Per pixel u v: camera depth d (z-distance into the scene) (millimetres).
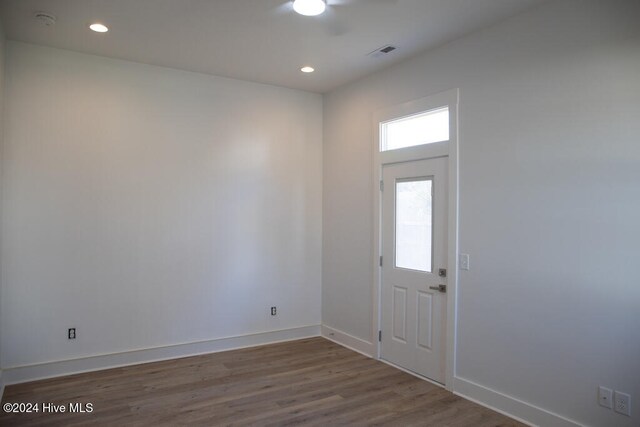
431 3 2877
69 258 3754
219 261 4488
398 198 4074
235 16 3100
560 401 2750
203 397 3312
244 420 2943
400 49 3697
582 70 2658
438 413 3082
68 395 3307
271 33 3389
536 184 2900
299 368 3996
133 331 4039
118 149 3973
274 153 4828
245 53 3826
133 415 2990
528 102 2953
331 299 4965
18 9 2979
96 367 3861
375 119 4320
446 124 3609
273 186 4816
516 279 3016
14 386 3465
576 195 2684
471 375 3324
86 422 2879
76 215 3785
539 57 2889
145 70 4105
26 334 3578
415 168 3879
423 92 3777
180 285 4277
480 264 3264
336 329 4871
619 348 2480
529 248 2938
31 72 3607
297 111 4984
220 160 4496
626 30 2463
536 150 2902
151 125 4133
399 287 4047
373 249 4332
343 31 3340
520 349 2984
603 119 2557
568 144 2725
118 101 3977
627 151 2455
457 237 3436
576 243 2682
